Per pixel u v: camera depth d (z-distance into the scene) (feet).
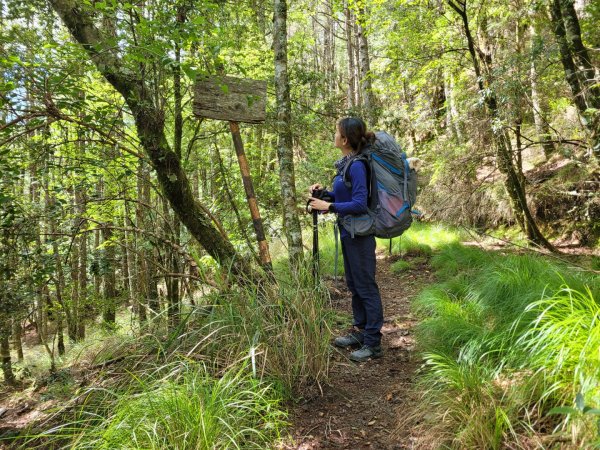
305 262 11.84
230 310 9.29
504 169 21.90
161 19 10.23
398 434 7.15
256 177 23.07
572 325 7.07
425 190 32.91
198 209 13.17
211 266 12.80
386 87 30.73
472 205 28.76
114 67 10.93
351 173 9.46
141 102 11.52
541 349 6.84
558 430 6.01
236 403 7.02
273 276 10.53
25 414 9.72
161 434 6.29
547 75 18.62
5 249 11.66
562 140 18.71
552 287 10.19
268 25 24.47
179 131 14.69
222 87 10.05
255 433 7.02
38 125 10.55
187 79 14.48
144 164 15.92
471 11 23.81
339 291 16.51
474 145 22.09
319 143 25.43
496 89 17.83
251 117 10.97
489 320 10.73
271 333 9.14
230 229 19.80
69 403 7.93
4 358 18.25
